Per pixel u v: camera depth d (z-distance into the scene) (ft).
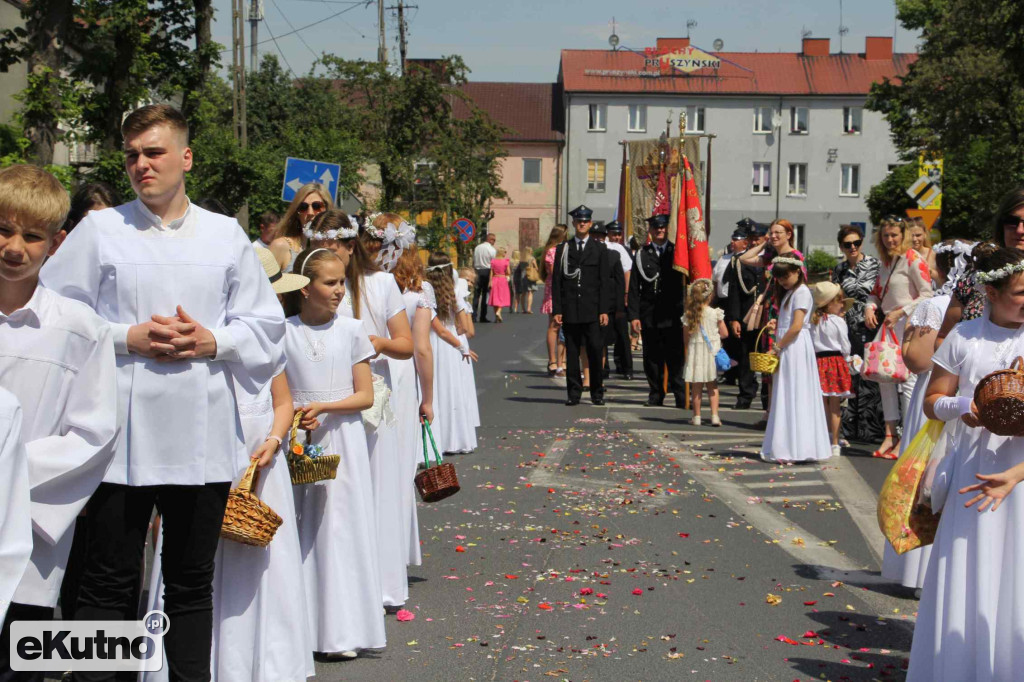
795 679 17.15
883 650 18.57
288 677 15.76
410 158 126.52
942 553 15.48
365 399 17.99
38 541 12.01
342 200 70.85
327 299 17.79
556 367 63.57
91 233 13.75
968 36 101.35
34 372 12.00
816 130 239.91
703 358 44.65
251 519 14.71
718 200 241.35
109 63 66.49
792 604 21.11
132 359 13.56
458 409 37.86
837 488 32.37
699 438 41.75
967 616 14.90
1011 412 14.44
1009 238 18.43
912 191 62.54
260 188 77.56
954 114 102.12
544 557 24.38
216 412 13.98
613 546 25.36
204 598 14.26
